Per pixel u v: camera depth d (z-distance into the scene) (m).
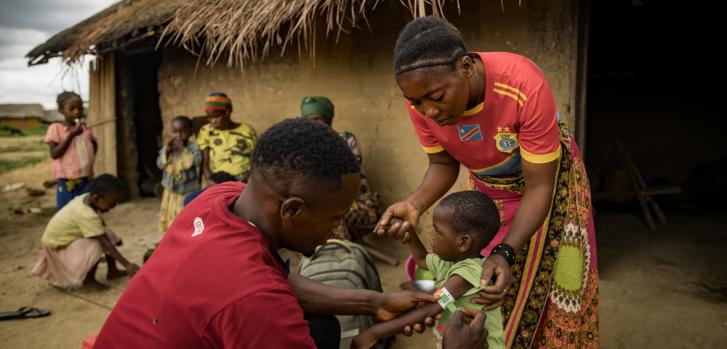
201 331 1.06
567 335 2.05
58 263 3.99
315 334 1.68
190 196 4.11
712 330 3.06
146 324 1.13
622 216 6.24
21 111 35.62
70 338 3.20
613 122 7.76
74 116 5.08
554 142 1.78
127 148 7.81
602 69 7.73
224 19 4.18
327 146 1.12
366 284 2.79
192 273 1.09
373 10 4.51
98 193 3.92
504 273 1.65
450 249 1.87
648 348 2.87
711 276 4.00
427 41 1.53
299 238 1.23
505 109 1.78
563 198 1.99
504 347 1.85
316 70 5.02
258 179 1.16
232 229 1.15
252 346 1.03
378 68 4.58
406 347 2.94
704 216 6.16
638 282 3.90
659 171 7.56
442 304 1.68
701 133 7.29
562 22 3.52
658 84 7.46
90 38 6.54
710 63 7.12
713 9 6.92
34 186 8.96
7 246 5.39
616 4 7.38
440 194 2.24
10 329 3.33
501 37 3.79
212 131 4.85
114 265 4.25
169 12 5.54
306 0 3.43
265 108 5.55
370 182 4.77
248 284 1.05
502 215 2.16
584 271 2.06
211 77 6.07
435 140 2.15
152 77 8.35
